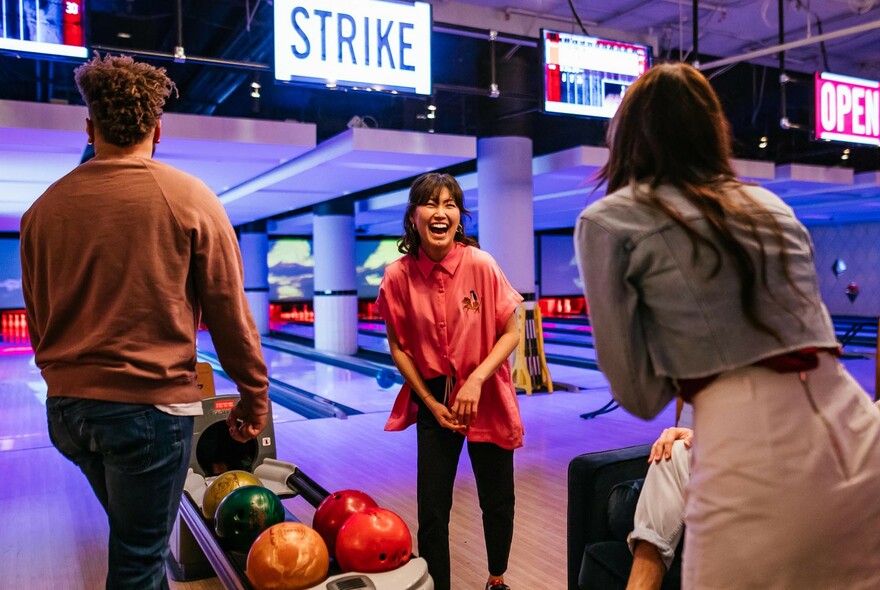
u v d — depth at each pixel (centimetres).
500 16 655
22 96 722
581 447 473
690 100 110
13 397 758
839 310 1711
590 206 111
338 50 429
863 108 613
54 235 135
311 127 623
